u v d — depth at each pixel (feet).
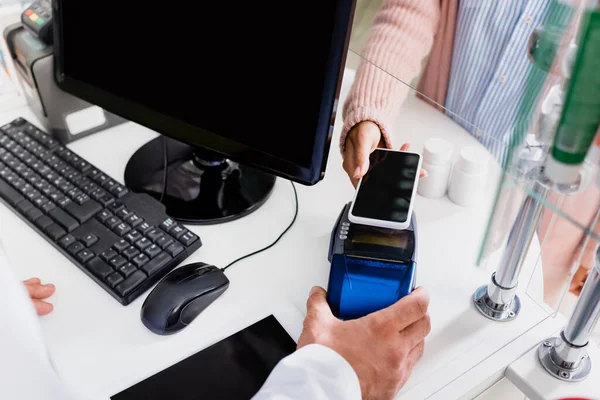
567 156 1.33
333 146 2.98
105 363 1.96
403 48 2.26
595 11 1.13
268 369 1.94
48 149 2.71
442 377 1.97
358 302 2.04
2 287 1.39
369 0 2.37
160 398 1.85
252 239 2.46
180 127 2.44
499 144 1.73
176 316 2.04
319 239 2.47
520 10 1.63
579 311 1.85
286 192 2.70
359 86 2.51
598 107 1.21
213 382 1.90
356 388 1.74
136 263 2.23
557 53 1.31
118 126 3.05
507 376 2.03
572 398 1.91
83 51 2.55
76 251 2.27
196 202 2.57
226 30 2.12
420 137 2.60
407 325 1.93
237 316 2.13
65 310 2.13
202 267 2.20
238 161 2.38
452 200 2.66
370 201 2.21
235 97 2.24
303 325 1.98
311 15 1.93
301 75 2.05
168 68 2.35
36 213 2.43
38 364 1.47
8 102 3.15
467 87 1.95
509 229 1.96
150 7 2.25
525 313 2.17
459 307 2.20
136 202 2.47
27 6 2.87
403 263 2.07
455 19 2.03
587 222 1.42
